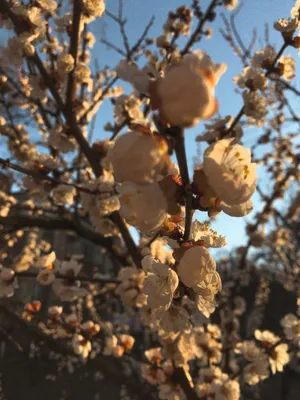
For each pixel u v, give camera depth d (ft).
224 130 7.51
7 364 24.11
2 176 15.31
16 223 12.52
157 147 2.09
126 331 14.99
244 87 7.97
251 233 17.16
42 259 7.95
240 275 16.26
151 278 3.21
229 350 12.06
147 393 11.80
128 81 2.03
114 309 18.84
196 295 3.51
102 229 9.35
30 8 7.98
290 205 23.25
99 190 8.31
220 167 2.29
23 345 21.99
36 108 13.23
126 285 7.46
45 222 12.62
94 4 8.23
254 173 2.35
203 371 8.85
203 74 1.99
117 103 8.91
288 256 23.48
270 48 8.16
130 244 8.29
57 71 9.24
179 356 6.66
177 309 3.86
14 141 13.15
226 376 8.61
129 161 2.07
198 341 8.98
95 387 25.20
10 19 8.01
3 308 12.98
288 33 7.14
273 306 28.45
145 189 2.31
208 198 2.44
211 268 2.71
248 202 2.53
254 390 16.26
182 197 2.48
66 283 8.05
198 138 7.48
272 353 8.24
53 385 26.16
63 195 8.23
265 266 24.52
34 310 9.39
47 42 9.68
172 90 1.87
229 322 13.65
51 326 9.24
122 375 12.09
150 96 2.00
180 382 6.93
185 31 11.19
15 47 8.16
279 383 23.06
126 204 2.38
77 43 8.68
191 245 2.83
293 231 22.67
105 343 9.25
